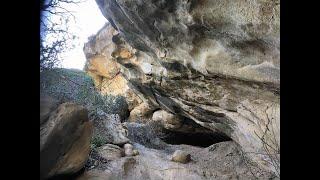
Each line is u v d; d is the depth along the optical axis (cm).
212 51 461
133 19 568
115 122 753
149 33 569
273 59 364
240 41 393
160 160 656
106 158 563
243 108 523
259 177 562
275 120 441
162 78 678
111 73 1280
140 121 1076
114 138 663
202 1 403
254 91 455
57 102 380
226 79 489
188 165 655
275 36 328
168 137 995
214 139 937
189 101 662
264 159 532
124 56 791
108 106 970
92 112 673
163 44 559
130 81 879
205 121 711
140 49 679
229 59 442
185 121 912
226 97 545
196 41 478
